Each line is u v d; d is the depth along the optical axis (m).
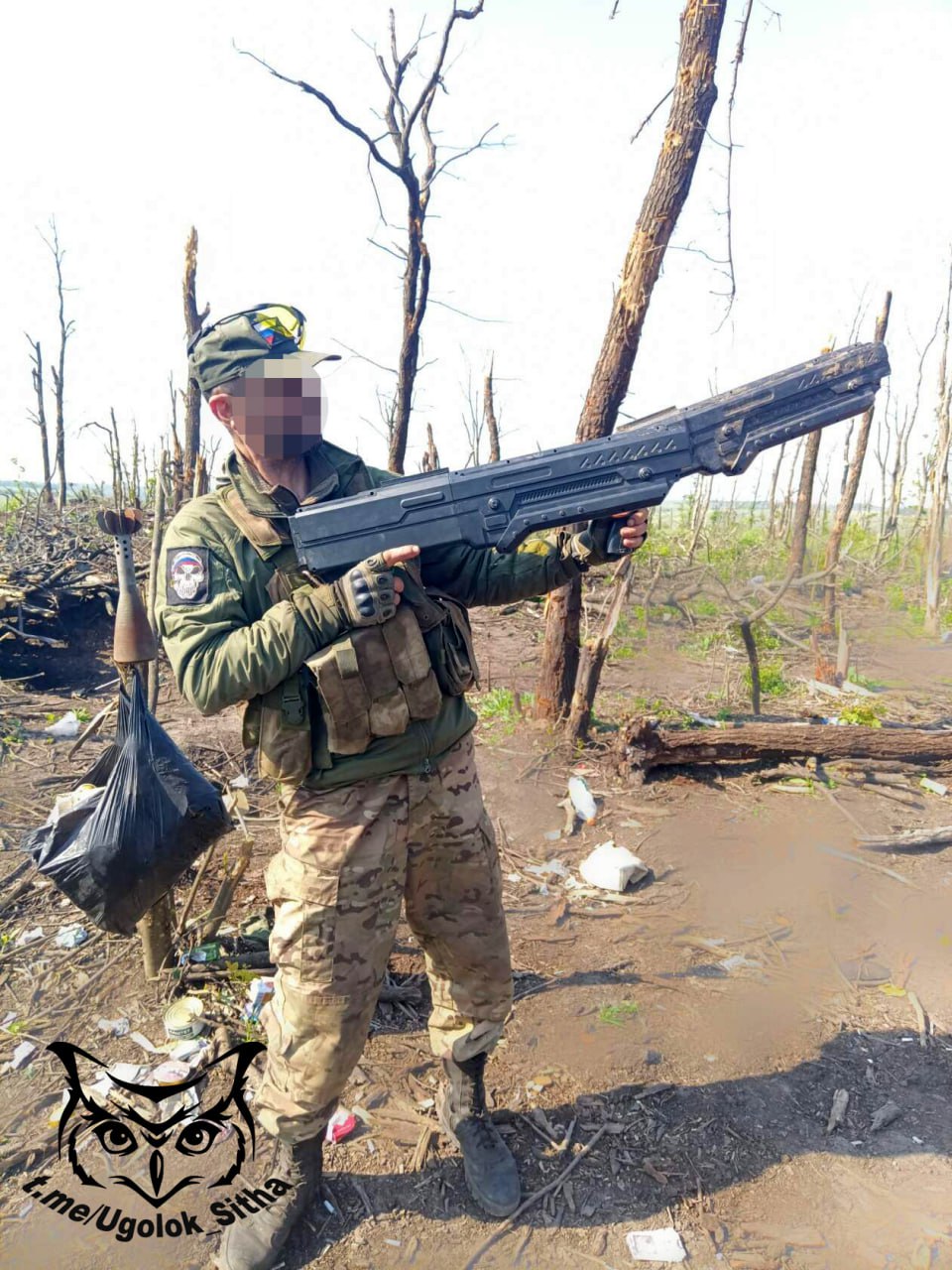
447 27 5.16
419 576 1.96
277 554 1.83
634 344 4.94
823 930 3.49
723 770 5.10
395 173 5.33
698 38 4.51
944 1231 2.11
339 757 1.84
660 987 3.07
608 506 1.92
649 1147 2.36
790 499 19.75
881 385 1.92
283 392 1.73
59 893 3.55
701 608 10.60
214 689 1.70
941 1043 2.82
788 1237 2.10
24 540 10.72
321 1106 1.96
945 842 4.23
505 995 2.18
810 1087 2.60
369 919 1.89
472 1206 2.17
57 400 19.75
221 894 3.14
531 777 5.00
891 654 9.47
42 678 7.26
